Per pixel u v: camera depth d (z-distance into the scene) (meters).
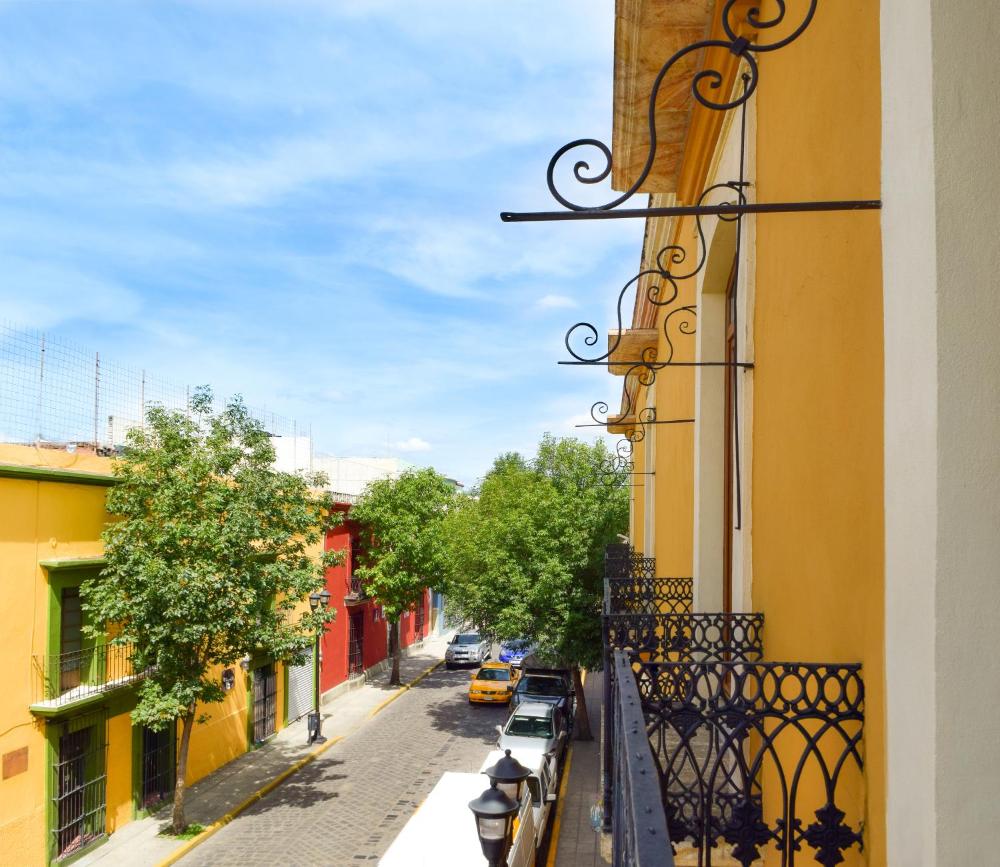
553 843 15.25
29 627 12.94
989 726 2.15
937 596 2.18
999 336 2.20
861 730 2.94
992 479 2.17
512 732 18.80
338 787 18.25
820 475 3.55
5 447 12.74
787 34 4.28
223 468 15.30
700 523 7.39
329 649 27.89
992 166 2.23
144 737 16.05
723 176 6.45
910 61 2.38
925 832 2.22
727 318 7.46
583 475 23.73
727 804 3.35
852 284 3.12
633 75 6.49
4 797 12.26
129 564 13.69
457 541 25.00
